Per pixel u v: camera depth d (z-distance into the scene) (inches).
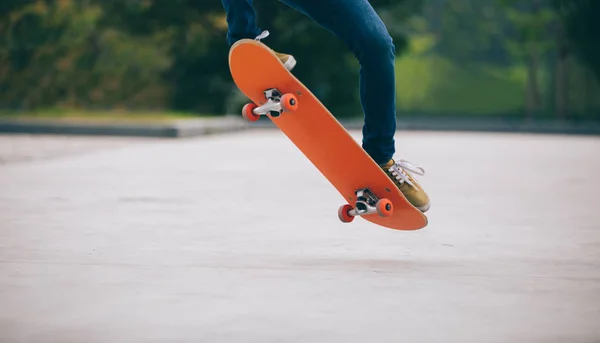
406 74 2605.8
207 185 361.4
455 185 372.2
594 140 773.9
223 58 1250.0
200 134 783.7
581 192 346.6
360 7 176.7
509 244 217.8
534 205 302.2
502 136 838.5
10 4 1215.6
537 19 1604.3
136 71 1254.9
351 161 180.9
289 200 311.0
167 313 143.3
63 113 930.1
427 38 2600.9
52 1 1220.5
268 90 177.3
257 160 500.4
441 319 140.6
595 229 245.4
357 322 138.3
